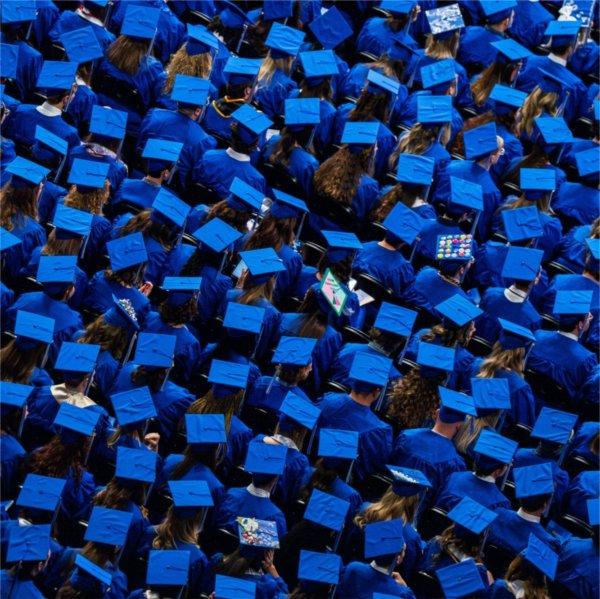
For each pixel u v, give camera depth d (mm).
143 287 20203
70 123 22656
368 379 19156
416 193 21766
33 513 17375
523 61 25141
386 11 25500
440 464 19000
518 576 17953
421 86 24641
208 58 22469
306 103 22281
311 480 18641
